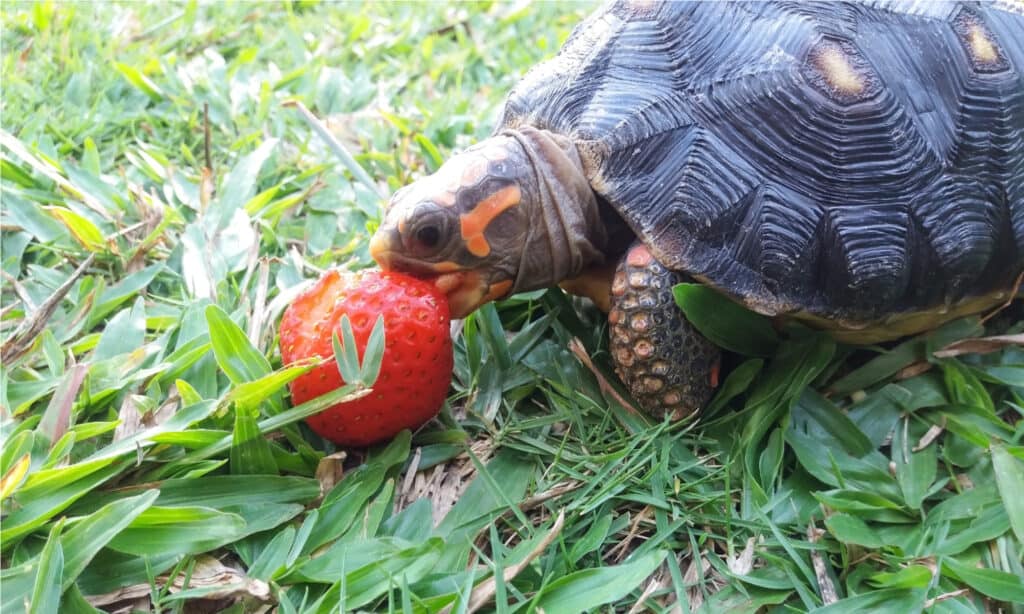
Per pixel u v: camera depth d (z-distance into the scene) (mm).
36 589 147
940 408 206
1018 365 214
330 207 286
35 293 239
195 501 174
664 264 186
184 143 312
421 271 186
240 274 248
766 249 185
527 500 180
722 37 197
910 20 202
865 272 187
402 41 416
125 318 216
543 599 159
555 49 417
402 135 331
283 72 380
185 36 396
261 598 159
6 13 402
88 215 267
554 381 209
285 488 179
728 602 166
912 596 162
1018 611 165
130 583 161
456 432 194
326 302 184
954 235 193
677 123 190
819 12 199
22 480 162
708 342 197
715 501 184
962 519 181
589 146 191
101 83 345
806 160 188
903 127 191
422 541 172
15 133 306
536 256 195
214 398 197
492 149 191
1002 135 200
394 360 176
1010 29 211
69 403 180
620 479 181
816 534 178
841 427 200
